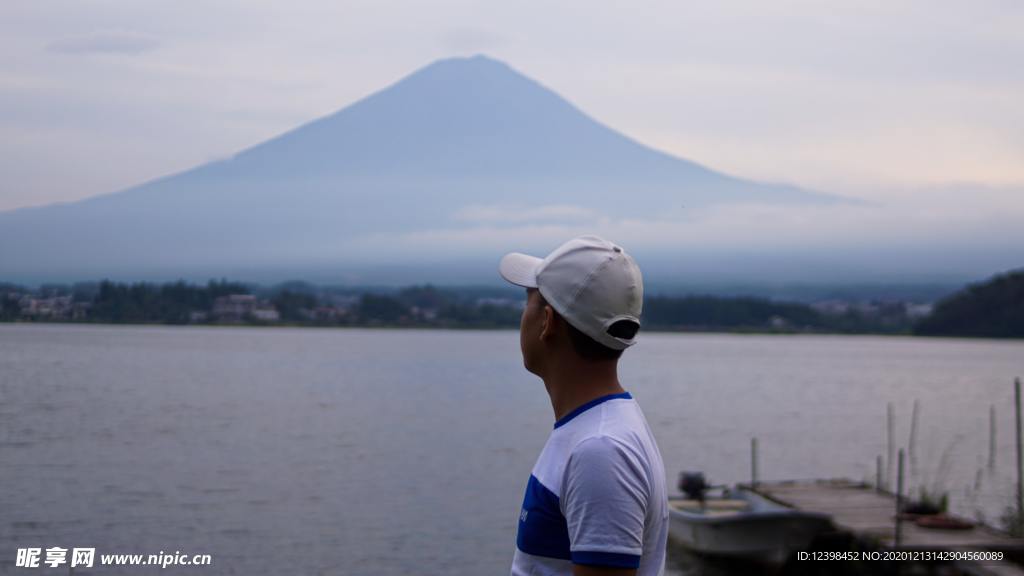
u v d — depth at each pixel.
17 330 149.12
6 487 23.16
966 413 51.38
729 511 16.44
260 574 15.88
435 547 17.88
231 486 23.95
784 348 162.00
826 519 14.43
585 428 2.83
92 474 25.31
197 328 189.38
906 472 29.55
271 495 22.83
